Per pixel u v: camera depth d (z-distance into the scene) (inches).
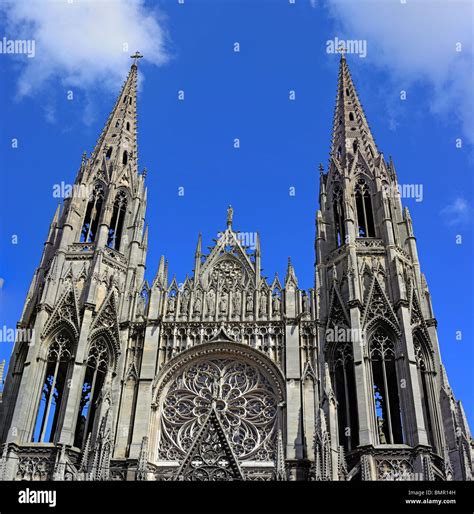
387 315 2694.4
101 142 3459.6
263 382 2605.8
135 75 3922.2
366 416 2420.0
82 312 2699.3
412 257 2952.8
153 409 2534.5
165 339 2716.5
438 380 2632.9
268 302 2783.0
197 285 2876.5
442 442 2475.4
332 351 2701.8
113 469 2357.3
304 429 2425.0
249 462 2393.0
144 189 3324.3
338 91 3784.5
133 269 2940.5
